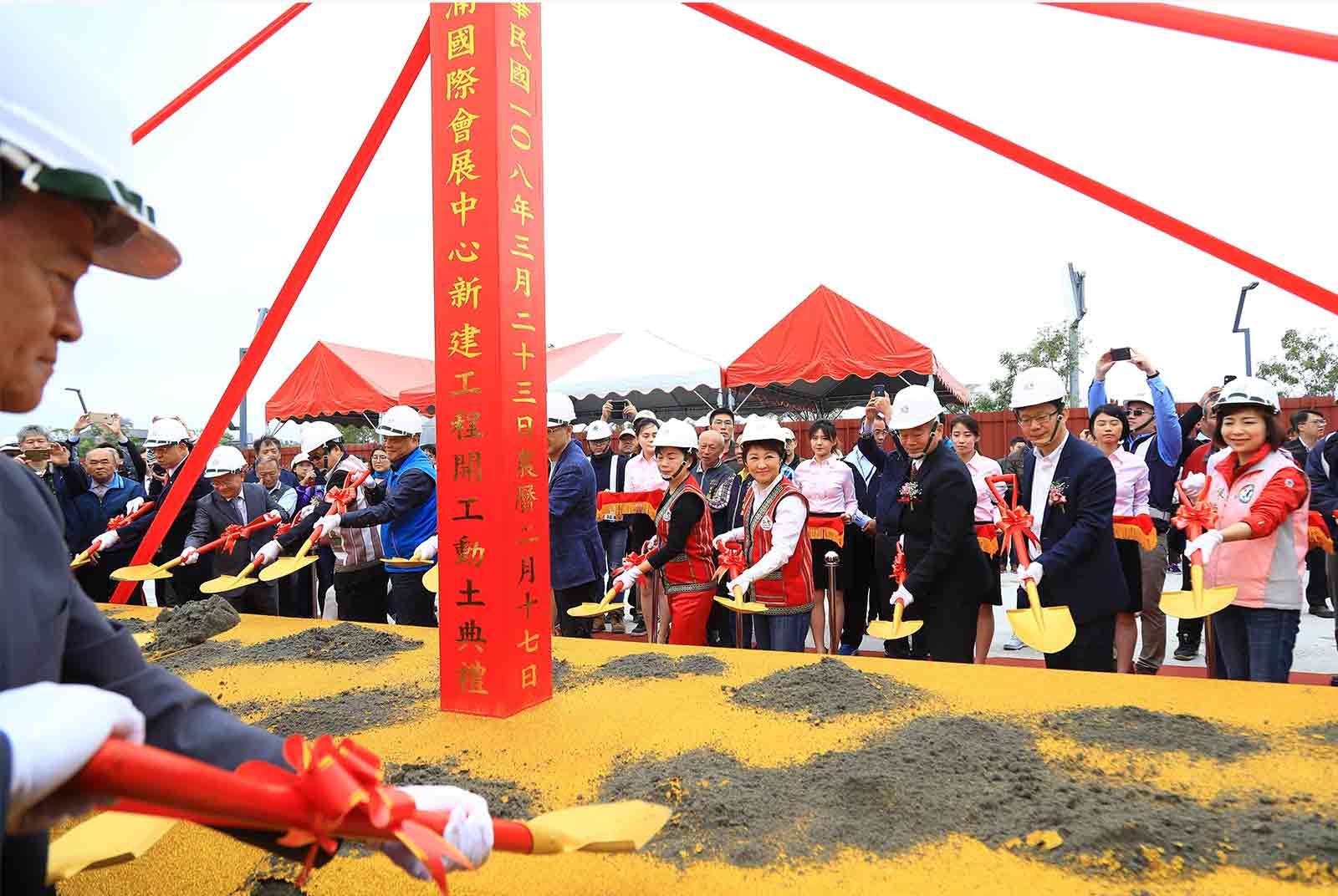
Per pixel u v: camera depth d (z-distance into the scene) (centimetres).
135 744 49
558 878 93
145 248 61
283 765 71
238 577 294
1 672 56
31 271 51
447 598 162
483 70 157
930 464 285
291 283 250
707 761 126
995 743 129
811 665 177
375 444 1227
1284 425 265
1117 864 90
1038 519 310
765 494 303
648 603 509
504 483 157
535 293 169
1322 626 527
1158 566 413
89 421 592
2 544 58
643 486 560
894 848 96
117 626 77
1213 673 284
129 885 96
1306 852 90
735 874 91
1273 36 125
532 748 138
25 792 40
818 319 809
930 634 283
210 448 288
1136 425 454
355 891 93
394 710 164
